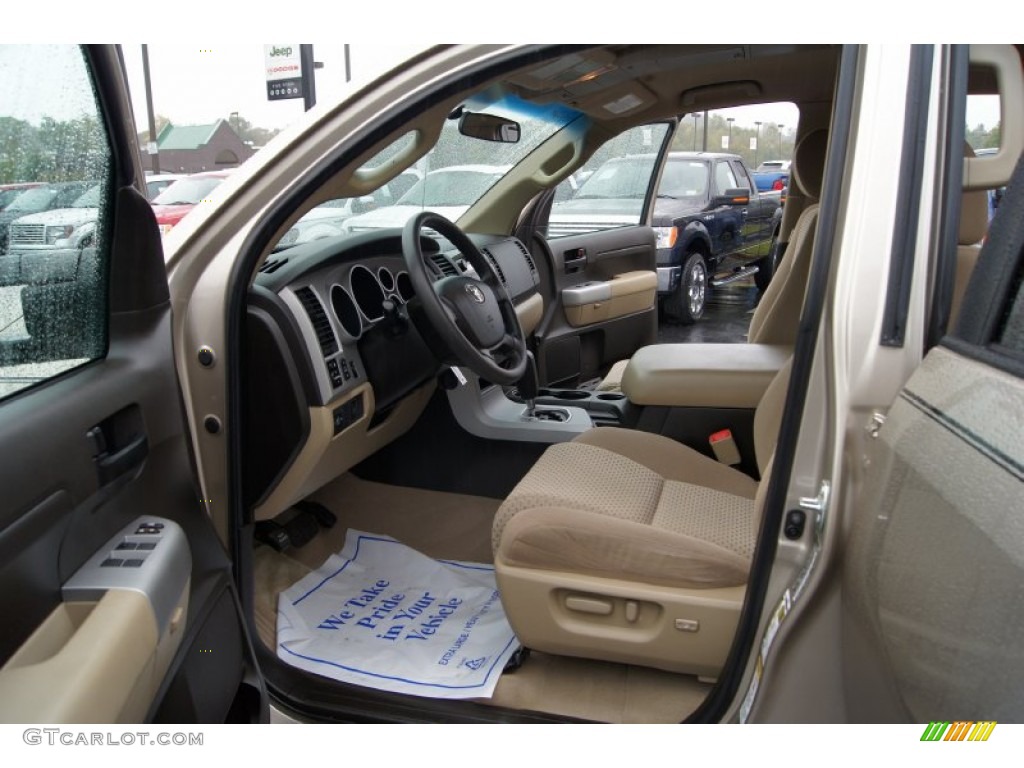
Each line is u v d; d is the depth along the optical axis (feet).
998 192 3.94
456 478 8.25
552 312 11.21
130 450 3.74
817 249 3.56
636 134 11.55
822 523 3.40
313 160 4.87
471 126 7.88
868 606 3.04
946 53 3.36
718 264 20.10
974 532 2.39
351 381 6.27
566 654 5.08
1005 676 2.18
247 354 5.27
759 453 5.65
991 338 2.75
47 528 3.10
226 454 4.96
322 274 6.36
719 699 4.04
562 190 11.03
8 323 3.18
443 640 6.06
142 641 3.20
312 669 5.72
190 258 4.87
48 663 2.91
